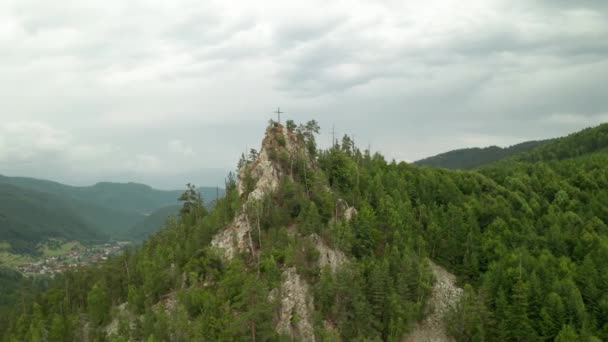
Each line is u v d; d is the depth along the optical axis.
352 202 131.00
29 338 116.81
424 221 132.00
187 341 93.12
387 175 152.62
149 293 116.31
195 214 150.50
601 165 188.12
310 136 155.50
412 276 107.75
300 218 120.12
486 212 138.00
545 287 103.75
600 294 102.75
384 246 119.62
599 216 142.50
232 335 90.88
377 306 99.75
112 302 126.56
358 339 92.62
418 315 103.62
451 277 118.31
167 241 141.75
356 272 103.69
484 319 99.25
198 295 105.50
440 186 150.88
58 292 141.50
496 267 111.06
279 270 105.69
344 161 152.50
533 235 126.00
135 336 104.12
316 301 100.94
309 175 138.25
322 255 111.69
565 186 160.75
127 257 147.00
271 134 145.88
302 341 94.81
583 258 120.56
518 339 97.00
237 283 104.69
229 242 121.56
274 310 97.88
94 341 110.19
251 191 133.12
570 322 94.44
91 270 151.50
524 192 161.62
